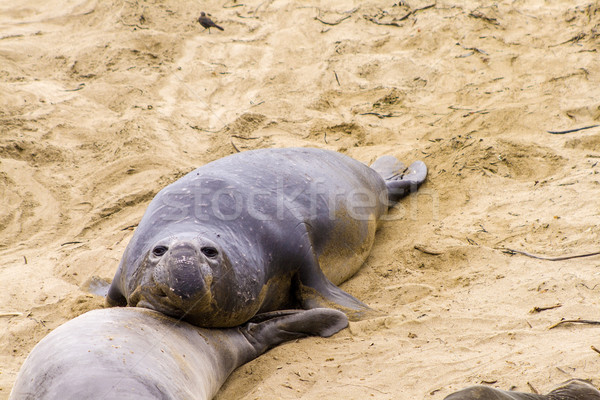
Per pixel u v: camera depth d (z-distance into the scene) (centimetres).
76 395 1141
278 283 2050
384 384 1595
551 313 1839
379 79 4241
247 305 1828
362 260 2452
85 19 5150
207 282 1563
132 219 2984
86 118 3897
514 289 2028
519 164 2986
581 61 4006
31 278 2480
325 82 4244
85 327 1373
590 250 2197
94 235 2895
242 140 3612
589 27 4391
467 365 1633
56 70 4478
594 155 2983
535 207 2608
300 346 1867
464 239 2447
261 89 4216
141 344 1362
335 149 3466
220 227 1905
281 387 1630
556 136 3231
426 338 1820
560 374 1519
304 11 5084
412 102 3938
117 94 4144
